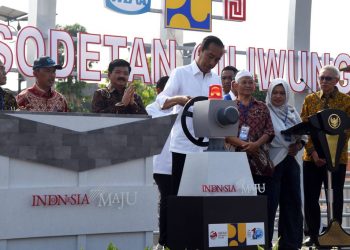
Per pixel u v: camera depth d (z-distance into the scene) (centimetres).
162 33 1107
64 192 493
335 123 666
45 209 486
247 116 673
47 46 968
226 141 645
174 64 1075
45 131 486
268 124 677
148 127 524
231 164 526
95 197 503
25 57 951
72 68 991
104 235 509
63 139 493
